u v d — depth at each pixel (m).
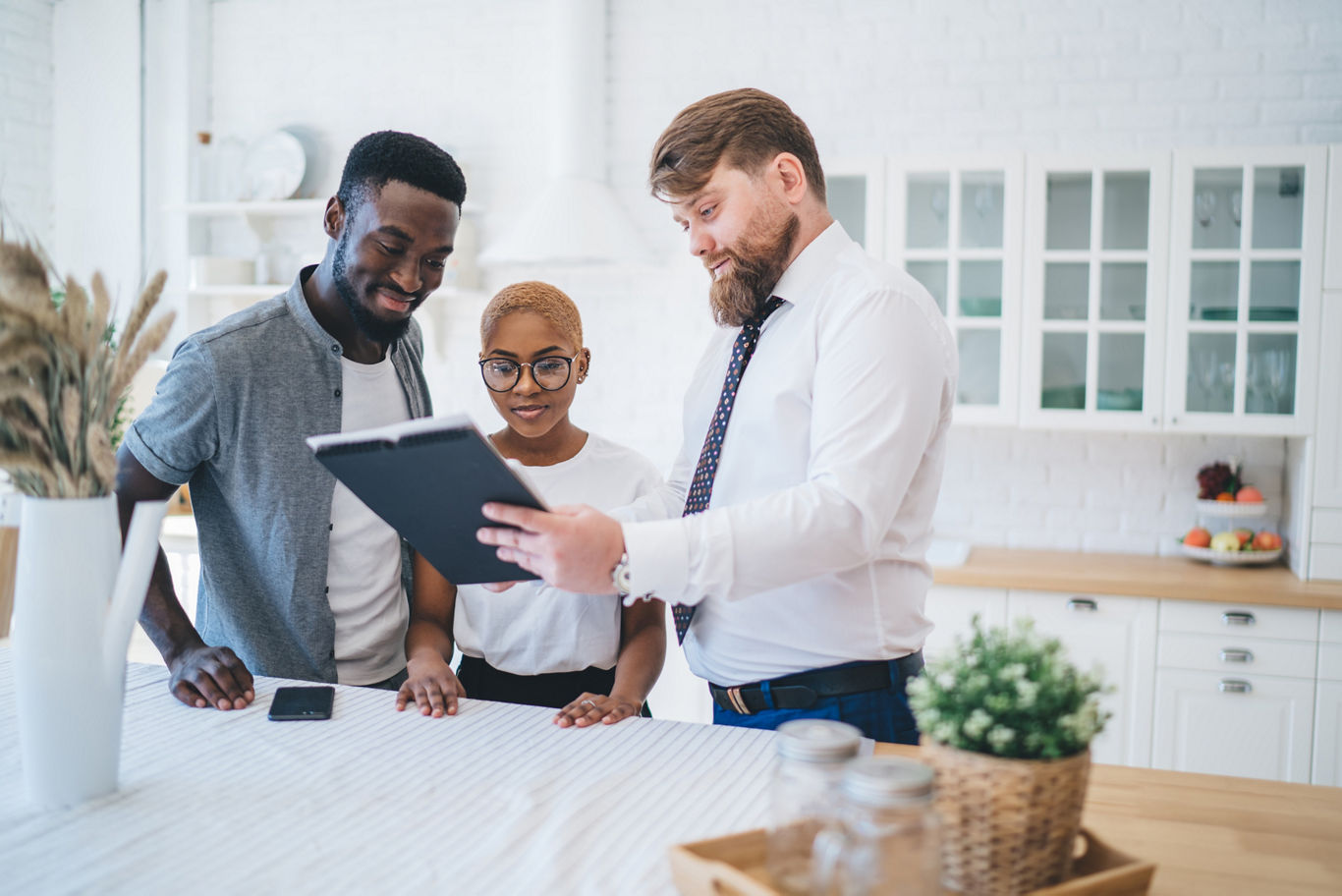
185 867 0.88
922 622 1.40
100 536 1.01
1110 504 3.41
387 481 1.10
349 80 4.04
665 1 3.67
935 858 0.70
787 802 0.77
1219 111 3.25
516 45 3.88
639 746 1.20
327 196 4.06
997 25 3.40
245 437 1.52
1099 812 1.02
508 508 1.08
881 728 1.33
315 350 1.57
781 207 1.33
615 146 3.74
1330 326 2.90
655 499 1.54
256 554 1.57
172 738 1.21
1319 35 3.18
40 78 4.25
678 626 1.46
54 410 0.99
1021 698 0.77
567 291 3.82
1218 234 2.98
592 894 0.83
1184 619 2.88
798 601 1.32
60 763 1.00
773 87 3.59
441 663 1.45
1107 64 3.32
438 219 1.46
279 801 1.02
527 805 1.02
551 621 1.52
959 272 3.17
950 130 3.45
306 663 1.58
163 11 4.16
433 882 0.86
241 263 3.93
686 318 3.73
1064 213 3.10
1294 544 3.08
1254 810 1.02
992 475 3.50
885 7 3.49
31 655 0.99
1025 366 3.12
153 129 4.21
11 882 0.85
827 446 1.21
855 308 1.23
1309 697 2.79
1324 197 2.89
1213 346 3.01
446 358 3.96
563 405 1.55
